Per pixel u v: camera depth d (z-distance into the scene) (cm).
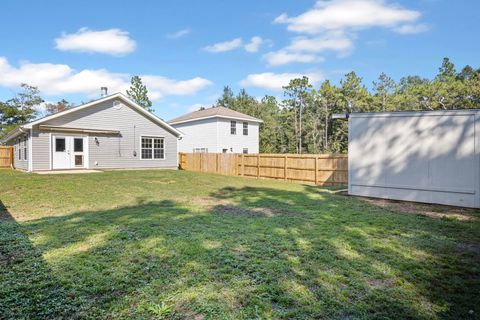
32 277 330
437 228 565
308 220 620
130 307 271
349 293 301
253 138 2953
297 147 4141
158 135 2100
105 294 296
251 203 837
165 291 301
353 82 4175
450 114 823
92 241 462
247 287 312
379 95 4369
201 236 489
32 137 1616
